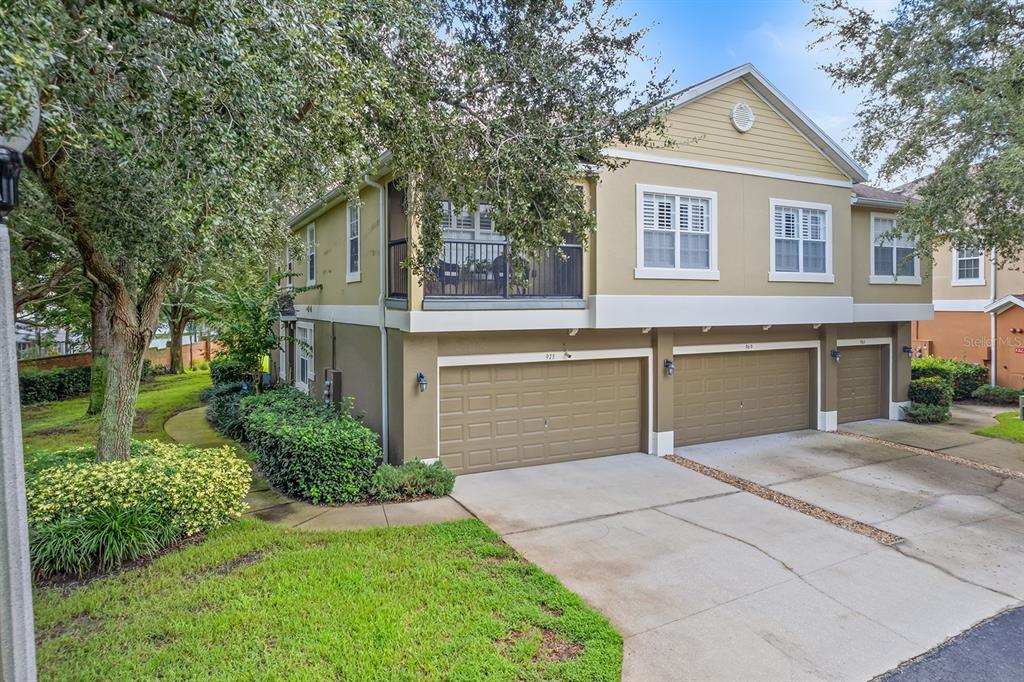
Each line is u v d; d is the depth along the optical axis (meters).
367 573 5.95
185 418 15.37
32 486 6.34
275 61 4.51
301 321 17.92
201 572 5.98
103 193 5.73
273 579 5.79
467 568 6.14
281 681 4.23
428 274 7.71
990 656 4.93
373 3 5.28
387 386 10.39
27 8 3.38
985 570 6.55
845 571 6.47
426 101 6.29
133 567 6.06
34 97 3.15
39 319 18.33
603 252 10.28
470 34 6.52
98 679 4.24
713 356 12.57
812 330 13.75
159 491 6.60
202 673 4.32
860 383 14.99
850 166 12.82
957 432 13.65
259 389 14.97
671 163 10.94
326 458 8.30
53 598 5.39
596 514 8.13
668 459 11.21
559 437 10.91
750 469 10.56
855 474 10.29
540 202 6.78
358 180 7.53
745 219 11.82
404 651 4.62
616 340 11.25
